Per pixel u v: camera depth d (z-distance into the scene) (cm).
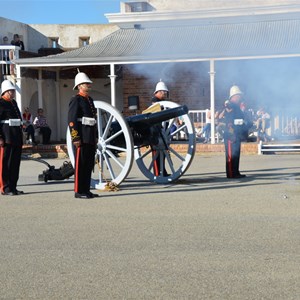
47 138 2772
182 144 2148
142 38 2556
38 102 3067
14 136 1231
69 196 1191
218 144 2238
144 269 665
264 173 1521
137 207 1039
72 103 1147
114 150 1290
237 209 995
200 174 1540
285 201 1062
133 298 579
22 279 643
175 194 1180
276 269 654
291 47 2189
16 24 3431
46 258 719
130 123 1262
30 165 1991
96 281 629
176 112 1254
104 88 3116
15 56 2784
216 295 580
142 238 805
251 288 597
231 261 686
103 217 955
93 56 2469
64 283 626
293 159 1931
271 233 815
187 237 804
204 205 1041
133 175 1547
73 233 845
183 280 625
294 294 580
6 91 1241
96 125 1180
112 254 729
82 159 1152
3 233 857
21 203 1116
